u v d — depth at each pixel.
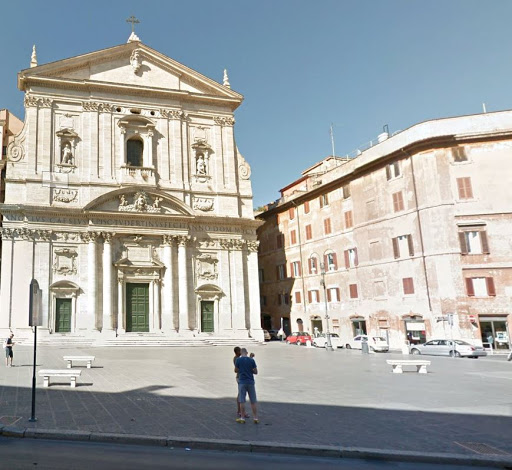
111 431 11.38
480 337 37.56
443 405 14.63
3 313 39.56
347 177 48.16
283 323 57.84
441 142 40.41
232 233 48.53
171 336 43.44
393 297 42.47
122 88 46.19
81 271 42.44
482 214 39.28
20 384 18.44
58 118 44.28
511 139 39.97
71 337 40.53
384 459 9.88
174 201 45.69
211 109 50.38
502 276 38.38
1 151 50.50
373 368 24.86
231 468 9.08
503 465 9.52
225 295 47.25
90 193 43.56
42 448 10.16
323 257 51.34
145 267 44.41
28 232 41.19
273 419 12.84
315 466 9.34
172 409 14.04
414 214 41.09
